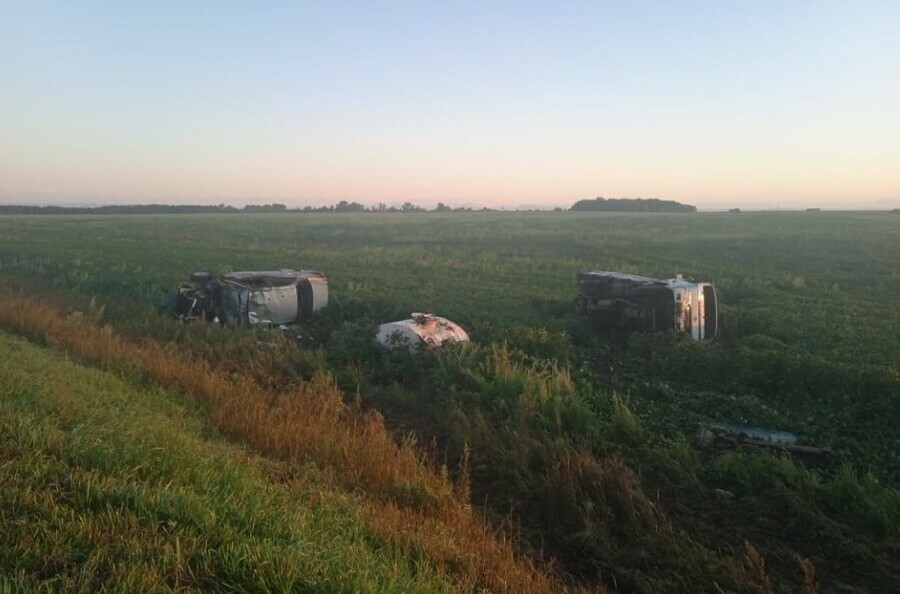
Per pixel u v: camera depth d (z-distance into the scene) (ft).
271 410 30.48
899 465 29.86
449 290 80.64
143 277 82.43
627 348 52.47
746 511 24.79
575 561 21.34
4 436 21.13
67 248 129.59
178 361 38.63
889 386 38.45
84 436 21.76
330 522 19.40
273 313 57.31
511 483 26.21
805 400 39.29
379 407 35.73
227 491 19.83
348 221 271.90
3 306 53.26
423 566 17.80
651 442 30.45
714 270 107.86
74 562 14.84
